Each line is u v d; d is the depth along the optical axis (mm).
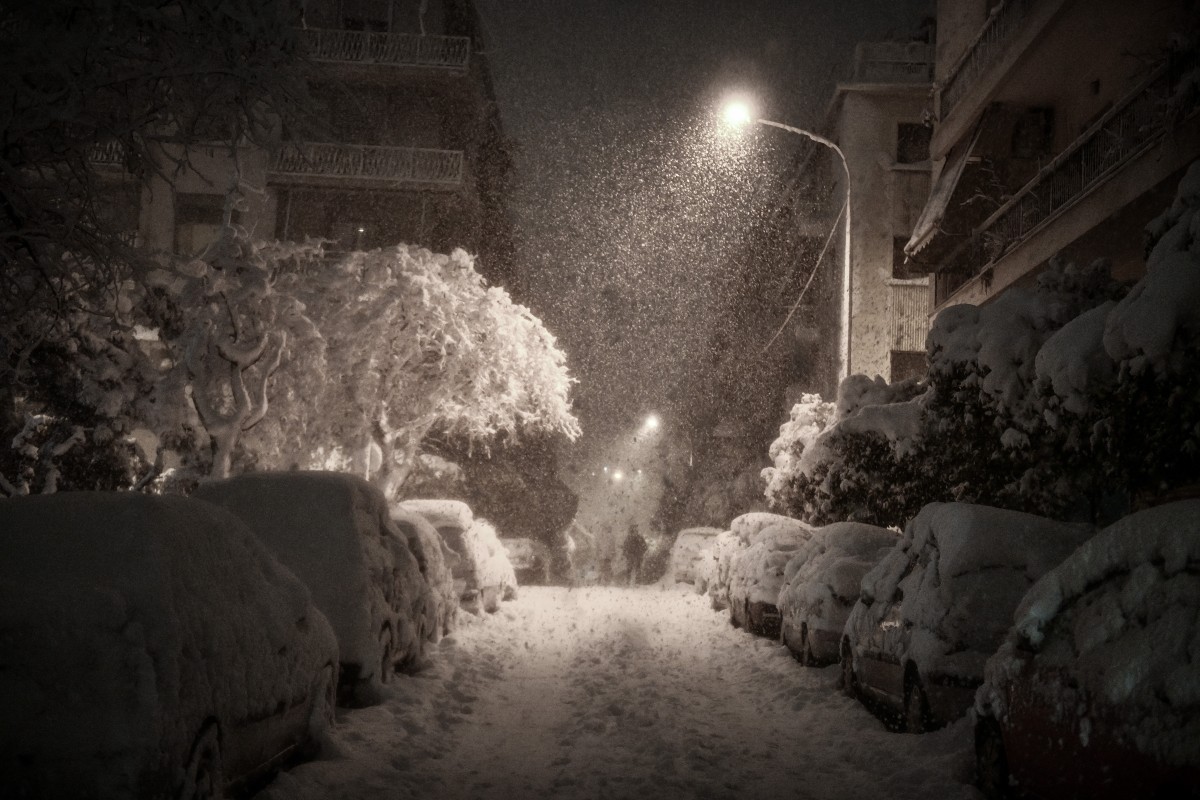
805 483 22828
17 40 7758
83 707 5023
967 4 26297
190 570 6133
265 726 6730
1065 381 11797
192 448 18938
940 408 15781
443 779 8195
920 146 34750
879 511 19812
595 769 8555
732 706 11828
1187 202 11617
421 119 35000
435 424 25594
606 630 18469
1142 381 10539
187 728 5402
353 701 10125
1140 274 20219
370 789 7590
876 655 10383
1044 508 14031
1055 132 22984
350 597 10188
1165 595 5719
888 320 33594
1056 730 6039
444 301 21266
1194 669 5191
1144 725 5289
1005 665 6887
